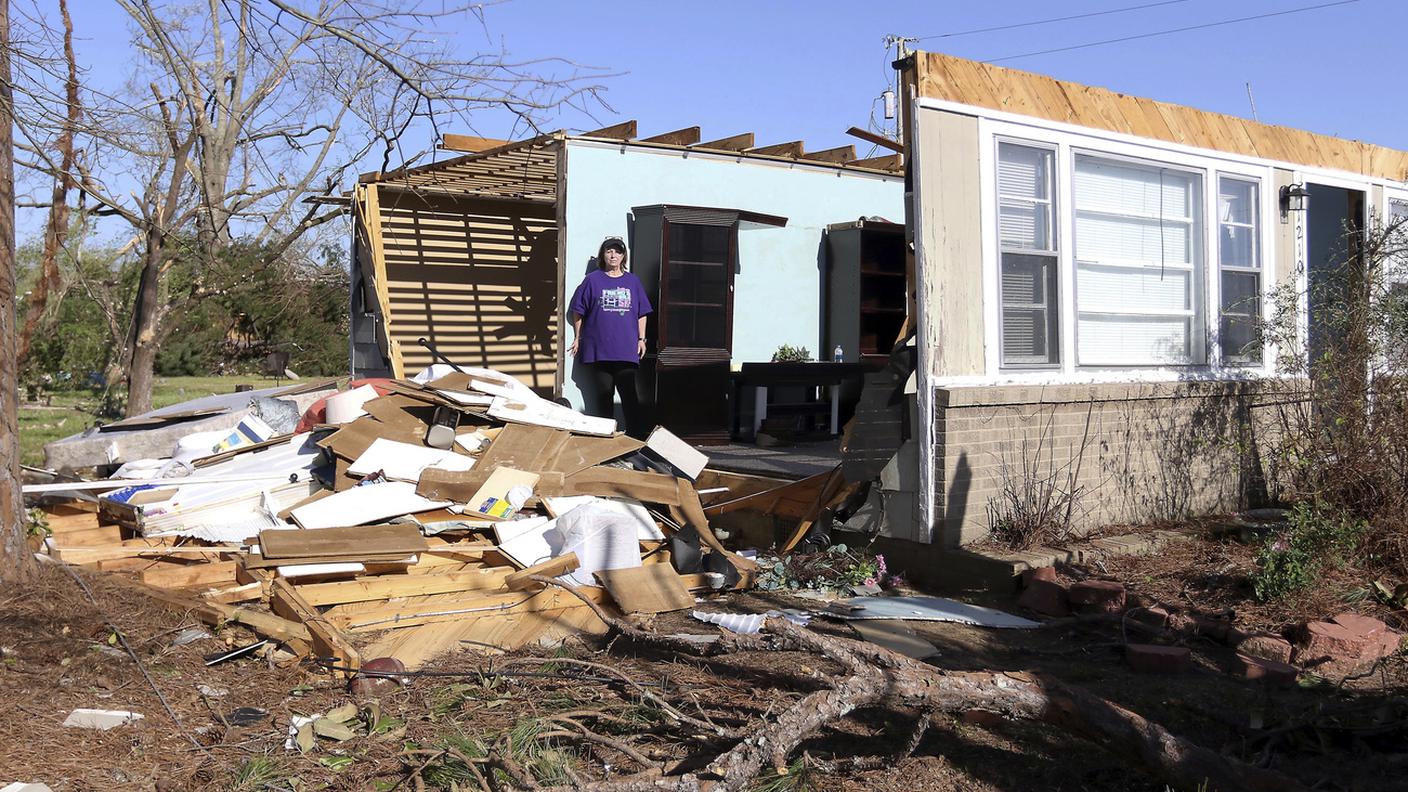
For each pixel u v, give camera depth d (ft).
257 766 13.66
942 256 23.68
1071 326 26.27
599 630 20.11
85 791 13.01
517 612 20.70
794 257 41.42
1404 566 23.45
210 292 48.01
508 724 15.20
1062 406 25.88
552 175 40.78
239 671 17.25
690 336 36.14
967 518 23.95
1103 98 27.04
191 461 26.22
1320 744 14.98
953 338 23.97
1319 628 19.35
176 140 44.88
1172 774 13.05
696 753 14.16
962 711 14.24
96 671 16.51
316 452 26.17
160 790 13.08
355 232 44.68
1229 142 30.07
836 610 21.58
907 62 23.47
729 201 39.32
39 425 51.08
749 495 28.14
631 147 36.70
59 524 23.85
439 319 45.65
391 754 14.25
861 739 15.24
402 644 18.83
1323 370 28.30
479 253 46.62
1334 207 36.63
